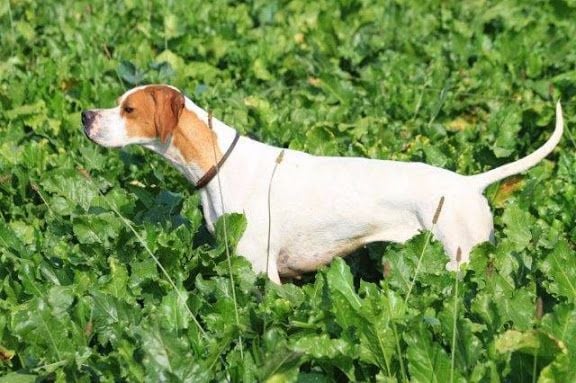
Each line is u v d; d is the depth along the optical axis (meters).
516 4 21.05
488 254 9.77
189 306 9.41
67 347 8.88
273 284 10.01
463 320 8.23
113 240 11.02
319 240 10.50
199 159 10.55
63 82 16.42
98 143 10.64
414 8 21.27
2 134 14.50
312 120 15.16
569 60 17.56
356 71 18.09
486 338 8.52
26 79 16.38
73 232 11.36
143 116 10.52
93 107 15.97
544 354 7.78
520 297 9.05
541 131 14.83
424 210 10.09
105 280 10.07
